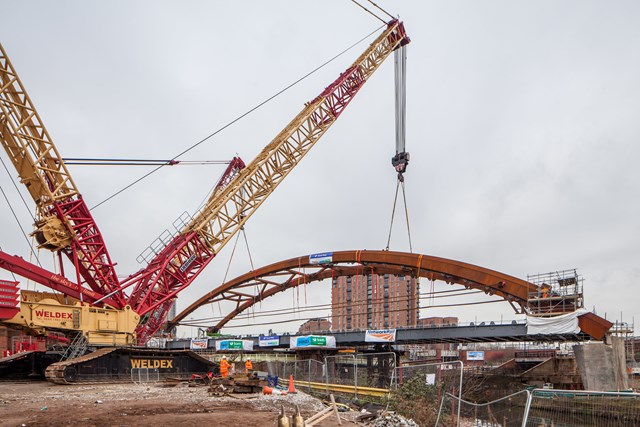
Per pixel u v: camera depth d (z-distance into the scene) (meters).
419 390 23.72
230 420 17.03
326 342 68.62
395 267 65.19
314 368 42.72
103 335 39.62
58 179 39.81
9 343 68.00
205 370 40.59
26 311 35.62
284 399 24.17
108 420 16.80
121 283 44.47
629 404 16.09
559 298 48.12
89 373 34.00
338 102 59.84
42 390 29.33
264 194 54.69
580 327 45.19
